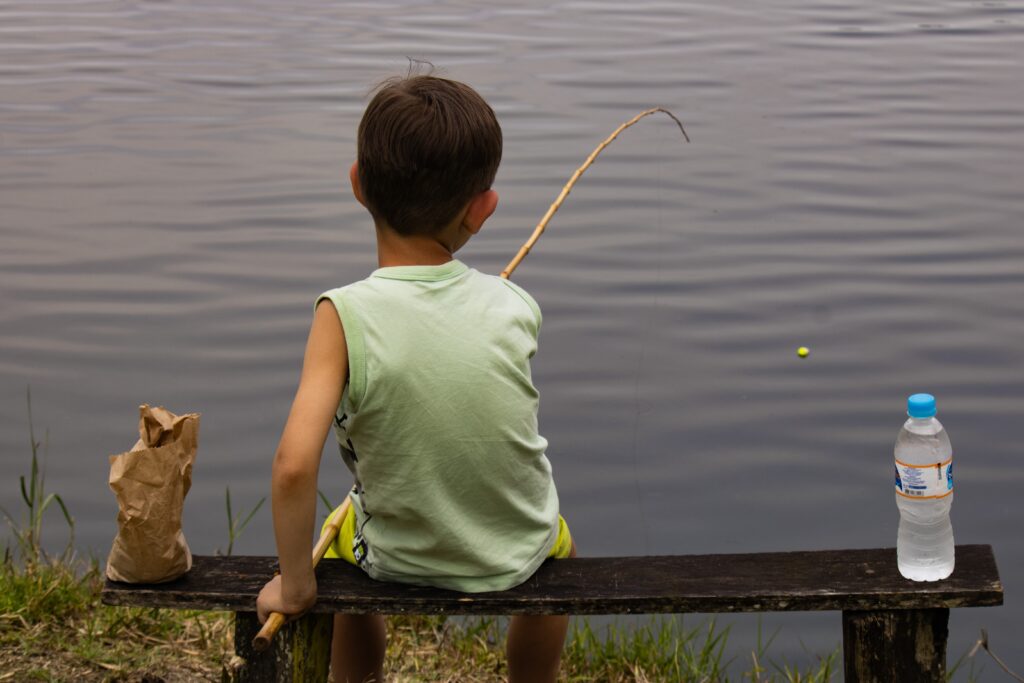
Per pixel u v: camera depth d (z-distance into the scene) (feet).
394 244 7.45
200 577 7.95
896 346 18.81
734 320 19.53
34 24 38.42
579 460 16.31
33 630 10.53
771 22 39.37
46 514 15.01
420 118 7.16
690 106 29.89
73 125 28.27
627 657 11.41
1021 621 13.84
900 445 7.75
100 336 18.90
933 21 39.99
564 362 18.42
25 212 23.21
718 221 23.09
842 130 28.30
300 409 7.00
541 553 7.92
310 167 25.61
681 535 14.84
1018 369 18.15
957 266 21.27
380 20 38.68
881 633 7.63
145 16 39.50
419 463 7.35
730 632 13.30
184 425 7.74
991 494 15.58
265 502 15.29
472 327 7.38
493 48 35.04
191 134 27.68
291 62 33.58
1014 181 25.14
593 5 41.14
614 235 22.41
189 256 21.47
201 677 10.10
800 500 15.49
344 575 7.96
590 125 28.25
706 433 16.83
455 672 10.81
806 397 17.57
